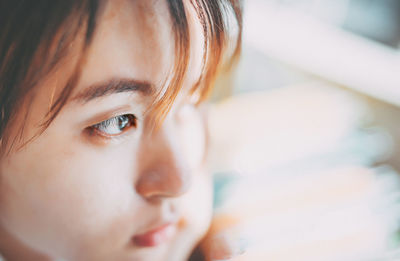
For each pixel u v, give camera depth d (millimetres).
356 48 755
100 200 333
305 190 610
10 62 289
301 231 554
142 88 308
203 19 316
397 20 712
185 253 414
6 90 296
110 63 292
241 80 744
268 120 710
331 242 542
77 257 351
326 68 766
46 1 279
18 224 340
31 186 324
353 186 619
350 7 750
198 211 406
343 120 718
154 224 364
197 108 388
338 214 574
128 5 290
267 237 542
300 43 777
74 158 318
